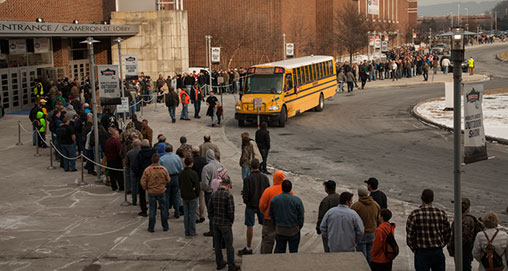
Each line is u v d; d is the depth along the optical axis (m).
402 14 135.12
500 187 16.33
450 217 13.65
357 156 21.20
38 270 10.65
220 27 57.00
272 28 57.59
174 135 25.88
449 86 32.16
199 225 13.37
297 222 9.94
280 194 9.98
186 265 10.89
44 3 36.25
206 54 56.72
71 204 15.21
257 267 6.02
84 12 42.16
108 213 14.40
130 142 15.77
